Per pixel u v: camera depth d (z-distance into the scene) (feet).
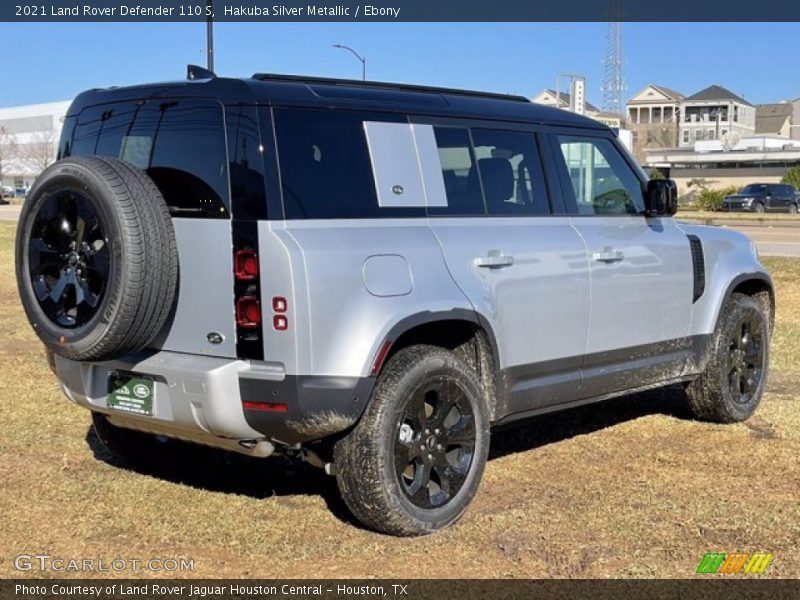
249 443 14.19
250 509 15.96
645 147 307.78
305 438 13.87
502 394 16.40
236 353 13.75
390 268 14.44
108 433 17.52
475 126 16.75
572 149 18.57
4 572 13.32
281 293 13.34
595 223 18.56
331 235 13.96
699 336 20.77
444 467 15.07
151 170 14.82
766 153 224.33
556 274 17.19
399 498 14.32
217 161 13.99
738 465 18.58
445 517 14.93
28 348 30.55
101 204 13.52
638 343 19.17
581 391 18.15
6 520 15.28
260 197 13.57
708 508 16.07
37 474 17.63
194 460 18.62
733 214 136.05
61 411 22.25
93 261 13.73
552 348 17.25
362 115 15.07
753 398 22.26
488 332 15.85
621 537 14.78
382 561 13.83
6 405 22.68
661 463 18.72
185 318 14.21
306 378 13.46
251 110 13.88
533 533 14.92
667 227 20.33
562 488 17.12
